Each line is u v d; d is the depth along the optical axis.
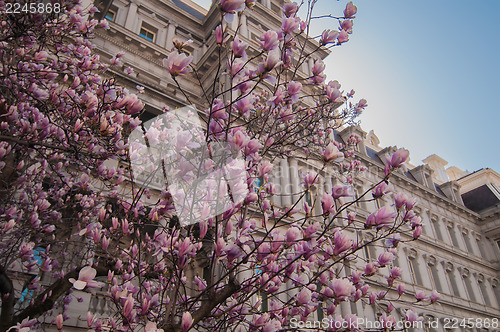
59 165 7.00
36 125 5.16
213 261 3.52
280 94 3.88
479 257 28.89
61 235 7.52
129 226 4.38
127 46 18.14
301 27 4.40
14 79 6.23
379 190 3.38
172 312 3.43
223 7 3.04
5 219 5.60
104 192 8.10
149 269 5.04
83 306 8.38
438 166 43.41
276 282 4.43
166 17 22.34
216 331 4.39
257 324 3.79
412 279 21.34
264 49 3.04
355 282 4.07
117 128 4.45
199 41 23.16
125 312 3.11
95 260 5.89
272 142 4.98
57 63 7.64
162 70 18.77
